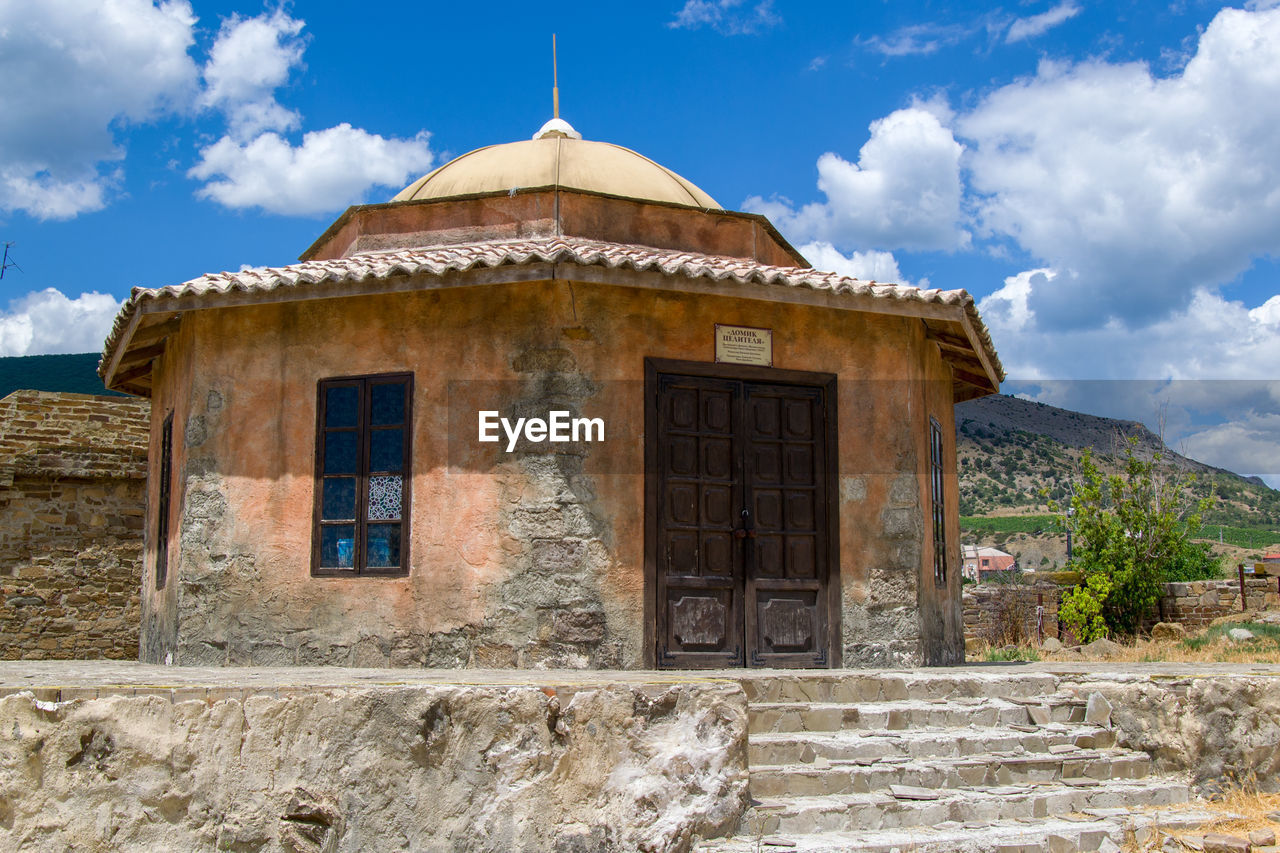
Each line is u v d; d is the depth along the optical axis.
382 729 5.50
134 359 11.51
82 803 5.23
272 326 9.35
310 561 8.94
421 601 8.59
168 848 5.29
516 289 8.81
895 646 9.21
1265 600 19.17
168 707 5.40
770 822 5.86
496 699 5.56
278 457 9.16
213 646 9.00
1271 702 7.34
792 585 9.04
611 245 10.25
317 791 5.42
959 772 6.48
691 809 5.68
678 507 8.80
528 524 8.47
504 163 11.62
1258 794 6.95
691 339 9.00
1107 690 7.32
